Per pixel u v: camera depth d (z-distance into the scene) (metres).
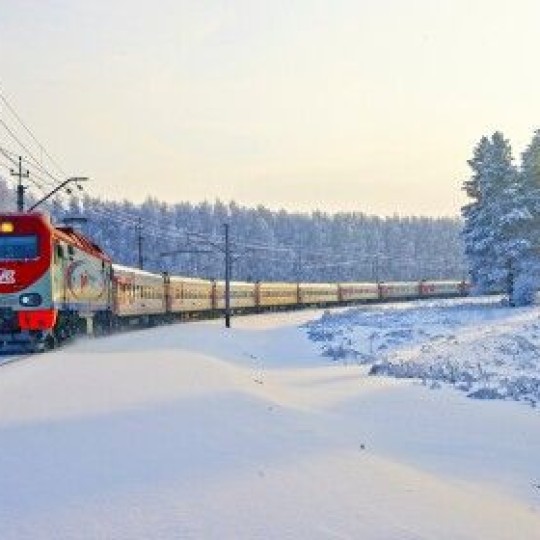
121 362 22.08
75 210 131.38
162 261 170.88
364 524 7.65
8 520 7.52
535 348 38.81
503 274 70.50
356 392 21.50
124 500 8.29
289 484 9.16
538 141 72.25
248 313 80.81
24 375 18.08
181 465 9.93
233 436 11.97
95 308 36.00
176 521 7.55
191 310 65.50
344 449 11.68
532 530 8.16
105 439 11.42
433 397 20.55
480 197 73.62
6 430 11.88
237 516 7.76
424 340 43.59
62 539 6.96
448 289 122.31
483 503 9.30
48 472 9.46
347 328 51.75
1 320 26.38
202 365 22.53
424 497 9.10
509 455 13.03
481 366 32.00
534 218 71.00
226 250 56.09
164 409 14.12
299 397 19.70
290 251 188.88
